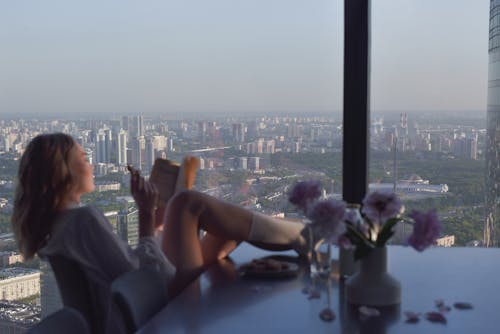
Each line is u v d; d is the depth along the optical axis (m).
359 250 1.65
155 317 1.56
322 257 1.73
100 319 2.01
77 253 1.96
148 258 2.07
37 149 2.03
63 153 2.04
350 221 1.66
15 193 2.05
